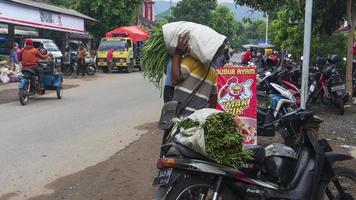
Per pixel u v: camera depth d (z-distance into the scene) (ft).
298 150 17.19
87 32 137.39
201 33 17.40
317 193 16.78
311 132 17.13
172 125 16.47
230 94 24.12
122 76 95.76
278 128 18.03
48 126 36.42
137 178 22.90
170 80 18.44
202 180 14.80
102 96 57.62
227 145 14.58
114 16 137.49
